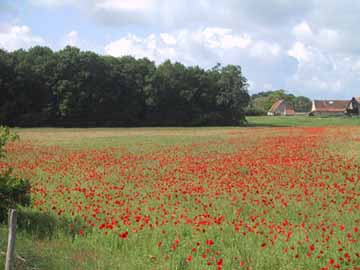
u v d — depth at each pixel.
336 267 7.44
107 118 81.25
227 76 90.62
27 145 32.12
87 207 11.66
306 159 20.94
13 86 72.69
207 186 14.98
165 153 26.17
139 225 9.77
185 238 9.11
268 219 10.77
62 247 8.71
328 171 17.83
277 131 51.75
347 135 39.41
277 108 170.50
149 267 7.75
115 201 12.27
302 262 7.73
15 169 18.77
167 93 86.50
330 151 24.84
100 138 41.53
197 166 19.69
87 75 77.38
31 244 8.57
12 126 71.56
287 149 26.30
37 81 74.94
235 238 9.05
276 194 13.65
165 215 10.76
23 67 73.56
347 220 10.65
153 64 88.81
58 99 76.19
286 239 8.83
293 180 16.02
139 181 16.31
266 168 18.80
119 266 7.79
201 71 90.94
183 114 87.88
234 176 16.94
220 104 90.00
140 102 85.06
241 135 44.09
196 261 7.85
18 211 10.48
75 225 10.08
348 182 15.83
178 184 15.41
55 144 33.56
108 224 9.82
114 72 81.69
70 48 79.25
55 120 76.44
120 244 8.93
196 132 54.38
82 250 8.64
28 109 74.62
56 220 10.47
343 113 142.38
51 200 12.41
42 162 21.52
